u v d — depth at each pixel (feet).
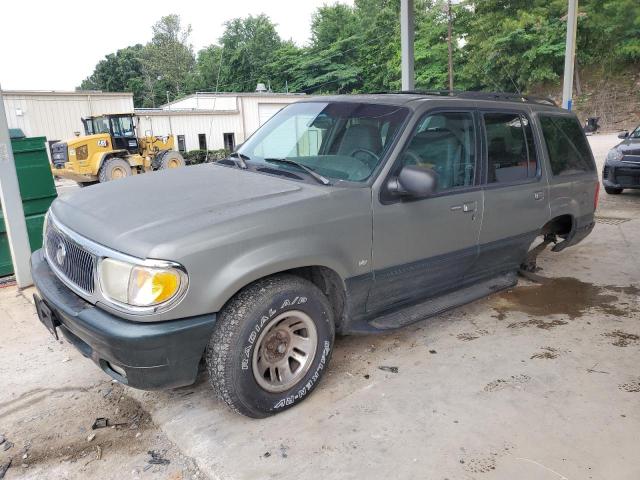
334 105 12.85
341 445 8.97
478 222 13.07
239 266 8.73
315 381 10.33
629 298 15.87
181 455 8.93
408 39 25.90
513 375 11.27
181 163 72.49
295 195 9.95
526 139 14.69
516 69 158.81
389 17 201.87
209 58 266.98
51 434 9.57
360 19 223.10
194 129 101.40
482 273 14.29
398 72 185.98
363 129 11.81
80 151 61.57
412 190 10.45
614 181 32.53
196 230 8.52
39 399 10.72
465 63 177.37
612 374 11.30
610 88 153.58
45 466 8.70
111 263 8.38
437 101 12.27
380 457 8.65
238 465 8.52
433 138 12.01
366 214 10.54
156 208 9.44
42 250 12.02
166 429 9.60
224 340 8.87
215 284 8.50
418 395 10.50
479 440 9.05
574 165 16.49
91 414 10.20
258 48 249.14
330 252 10.01
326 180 10.64
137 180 11.61
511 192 13.88
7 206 16.67
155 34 273.95
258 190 10.19
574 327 13.80
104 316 8.45
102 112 93.50
